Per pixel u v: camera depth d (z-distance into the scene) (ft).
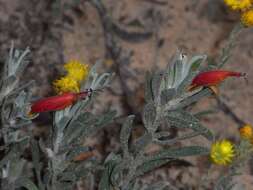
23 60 8.48
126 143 8.09
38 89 13.24
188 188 12.06
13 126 8.25
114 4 15.88
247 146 9.29
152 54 15.05
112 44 15.03
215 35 15.88
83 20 15.34
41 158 10.61
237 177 12.22
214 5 16.26
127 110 13.33
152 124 7.69
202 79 7.16
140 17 15.76
